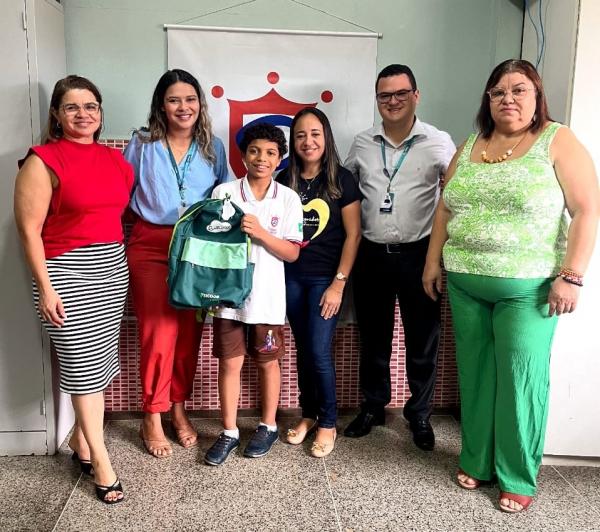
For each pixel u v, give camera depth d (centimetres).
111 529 199
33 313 242
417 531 201
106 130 279
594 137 229
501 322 207
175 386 258
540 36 262
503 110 199
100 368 214
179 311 246
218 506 213
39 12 234
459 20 284
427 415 266
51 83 248
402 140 251
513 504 213
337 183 241
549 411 244
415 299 255
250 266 224
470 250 209
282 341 246
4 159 233
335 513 210
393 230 250
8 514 206
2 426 248
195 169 239
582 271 193
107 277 215
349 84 284
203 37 275
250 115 283
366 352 271
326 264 246
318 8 279
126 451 253
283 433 273
